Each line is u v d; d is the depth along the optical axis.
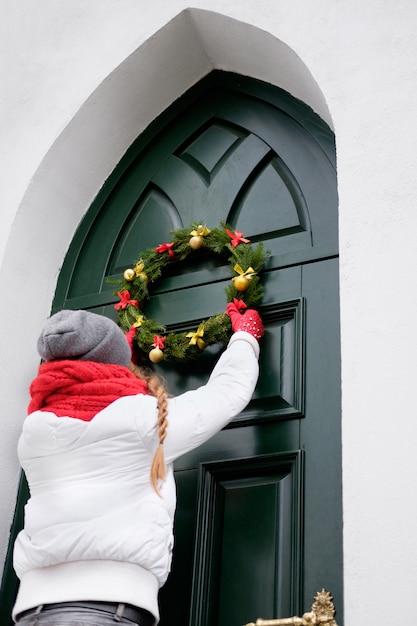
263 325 2.93
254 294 2.90
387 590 2.09
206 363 2.97
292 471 2.64
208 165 3.43
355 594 2.13
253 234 3.15
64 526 2.03
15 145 3.58
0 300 3.33
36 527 2.07
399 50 2.81
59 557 2.00
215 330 2.87
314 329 2.81
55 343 2.20
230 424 2.80
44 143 3.50
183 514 2.77
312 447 2.63
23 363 3.38
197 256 3.21
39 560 2.02
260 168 3.30
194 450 2.84
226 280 3.09
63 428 2.12
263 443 2.73
